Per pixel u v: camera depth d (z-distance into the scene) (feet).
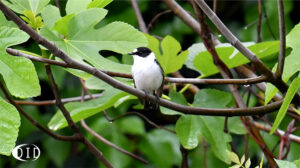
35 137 38.65
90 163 41.06
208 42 24.36
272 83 20.74
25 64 15.44
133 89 20.30
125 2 38.86
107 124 36.45
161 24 39.96
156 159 37.17
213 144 26.76
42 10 19.76
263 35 36.68
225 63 26.20
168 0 31.81
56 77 36.11
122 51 18.72
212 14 20.20
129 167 37.78
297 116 27.37
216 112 21.20
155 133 38.04
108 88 26.40
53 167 41.01
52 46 17.60
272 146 35.22
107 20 38.63
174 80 21.97
